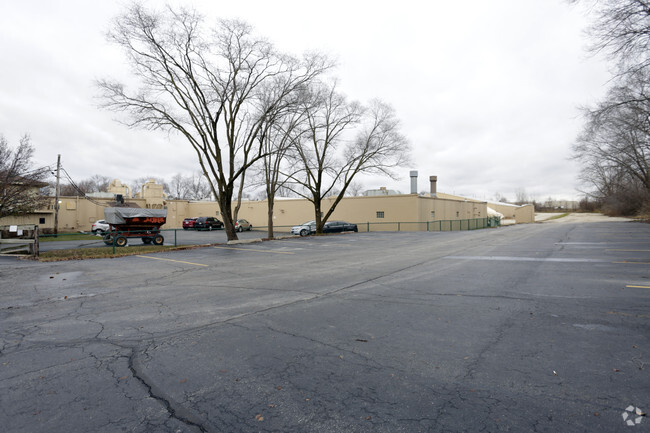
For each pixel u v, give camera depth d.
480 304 5.98
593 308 5.50
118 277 9.58
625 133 26.69
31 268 11.38
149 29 18.02
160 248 17.42
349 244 19.83
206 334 4.74
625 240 17.53
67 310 6.14
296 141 27.55
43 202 25.66
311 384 3.28
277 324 5.11
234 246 19.36
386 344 4.24
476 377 3.33
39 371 3.65
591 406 2.77
